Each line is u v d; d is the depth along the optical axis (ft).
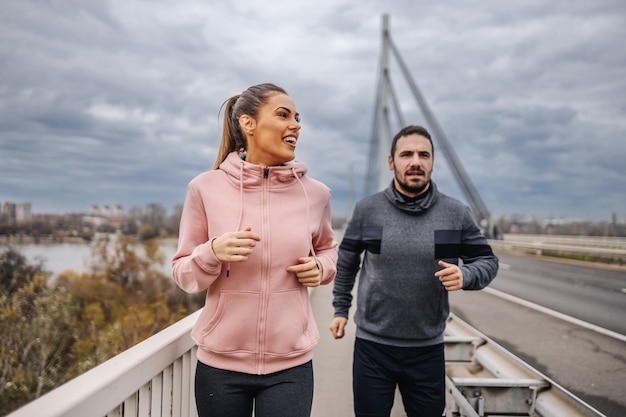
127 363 4.40
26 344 69.72
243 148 5.32
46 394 3.57
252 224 4.68
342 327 7.56
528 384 7.78
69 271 101.35
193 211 4.94
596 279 34.24
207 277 4.43
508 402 7.80
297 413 4.65
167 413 5.36
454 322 14.79
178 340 5.58
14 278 87.86
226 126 5.33
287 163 5.14
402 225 6.64
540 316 20.49
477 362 10.95
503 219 95.20
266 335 4.62
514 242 65.31
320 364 12.60
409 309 6.45
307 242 4.88
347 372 11.87
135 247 111.55
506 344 15.21
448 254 6.50
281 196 4.89
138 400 4.65
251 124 4.88
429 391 6.51
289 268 4.68
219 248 4.25
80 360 73.82
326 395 10.25
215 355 4.68
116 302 98.63
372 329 6.57
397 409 9.45
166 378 5.34
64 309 82.48
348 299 7.70
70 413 3.38
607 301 24.85
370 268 6.78
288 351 4.69
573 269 40.86
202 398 4.75
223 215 4.73
